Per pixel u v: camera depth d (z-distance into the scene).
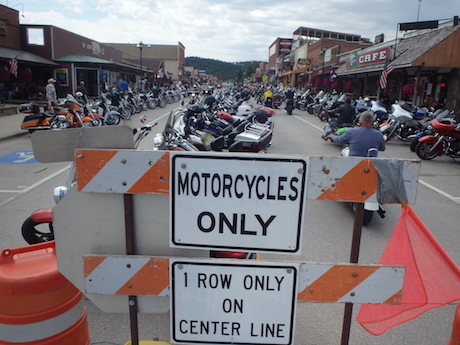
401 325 3.32
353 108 12.09
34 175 7.98
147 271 1.92
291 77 53.34
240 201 1.81
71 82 29.22
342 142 6.11
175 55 74.50
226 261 1.88
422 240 2.00
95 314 3.41
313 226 5.61
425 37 16.66
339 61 29.89
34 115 12.00
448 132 9.59
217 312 1.93
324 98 21.12
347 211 6.28
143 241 1.97
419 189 7.48
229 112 14.93
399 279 1.88
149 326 3.24
